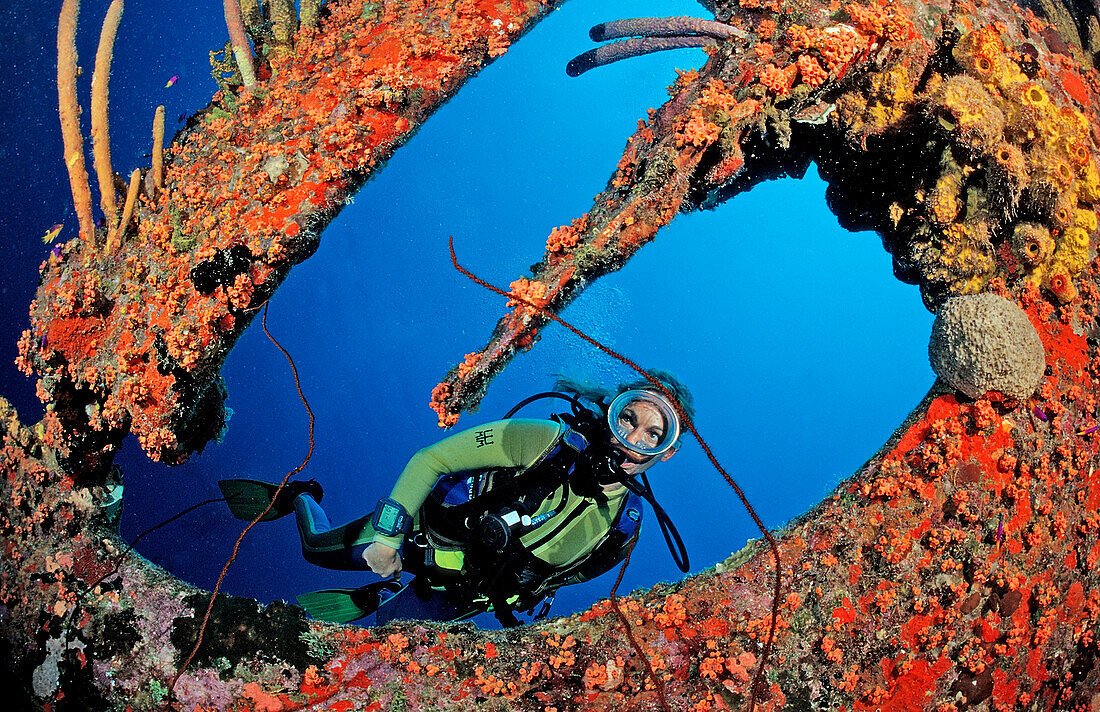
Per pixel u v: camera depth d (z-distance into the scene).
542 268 2.18
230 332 2.17
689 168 2.13
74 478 2.12
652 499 2.35
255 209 2.17
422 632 1.94
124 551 2.08
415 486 2.34
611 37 2.48
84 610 2.00
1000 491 2.00
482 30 2.31
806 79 2.17
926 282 2.36
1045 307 2.17
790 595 1.90
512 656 1.89
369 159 2.22
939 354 2.07
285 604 1.98
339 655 1.90
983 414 2.01
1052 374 2.11
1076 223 2.15
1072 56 2.58
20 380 2.21
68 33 2.39
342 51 2.36
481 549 2.41
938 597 1.93
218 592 1.99
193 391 2.21
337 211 2.24
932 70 2.31
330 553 2.80
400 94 2.23
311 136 2.21
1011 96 2.22
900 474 1.98
